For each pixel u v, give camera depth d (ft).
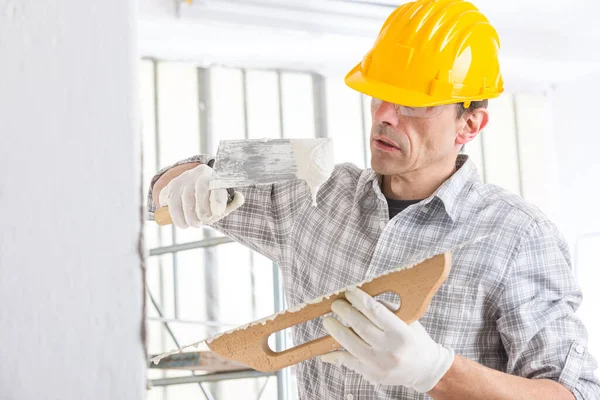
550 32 15.81
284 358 3.57
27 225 1.88
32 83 1.88
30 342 1.88
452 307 4.71
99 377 1.91
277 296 10.43
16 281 1.88
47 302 1.89
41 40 1.88
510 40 15.48
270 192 5.51
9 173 1.87
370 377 3.78
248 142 3.93
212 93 14.26
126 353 1.92
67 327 1.90
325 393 5.10
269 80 14.78
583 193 17.13
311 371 5.23
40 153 1.88
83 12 1.90
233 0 12.30
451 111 4.85
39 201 1.88
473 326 4.73
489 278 4.66
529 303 4.65
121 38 1.92
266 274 14.84
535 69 16.44
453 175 4.95
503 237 4.73
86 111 1.91
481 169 17.10
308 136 15.12
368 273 4.88
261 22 12.73
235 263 14.57
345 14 13.33
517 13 14.84
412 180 5.01
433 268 3.29
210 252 14.34
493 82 5.14
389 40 5.04
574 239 17.22
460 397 3.99
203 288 14.29
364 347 3.60
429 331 4.75
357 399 4.84
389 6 13.52
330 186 5.40
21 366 1.88
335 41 13.70
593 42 15.99
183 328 13.93
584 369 4.57
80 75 1.90
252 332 3.41
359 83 5.09
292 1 12.84
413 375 3.71
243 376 10.46
